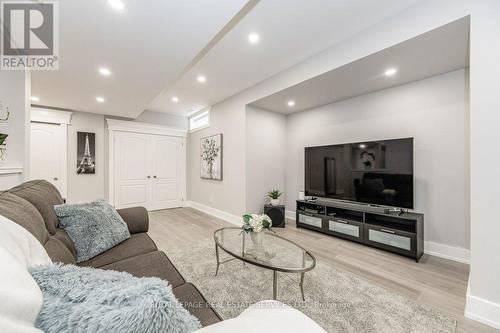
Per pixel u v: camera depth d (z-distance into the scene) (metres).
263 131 4.02
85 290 0.54
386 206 2.80
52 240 1.20
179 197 5.56
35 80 2.80
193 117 5.61
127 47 2.10
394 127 2.89
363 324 1.43
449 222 2.46
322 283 1.90
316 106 3.82
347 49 2.29
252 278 1.98
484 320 1.43
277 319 0.59
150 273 1.29
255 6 1.84
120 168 4.78
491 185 1.43
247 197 3.79
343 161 3.18
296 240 2.99
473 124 1.49
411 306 1.61
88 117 4.39
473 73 1.49
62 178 4.12
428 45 1.94
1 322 0.39
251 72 3.08
